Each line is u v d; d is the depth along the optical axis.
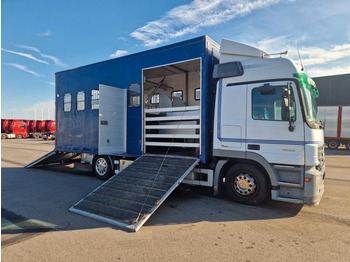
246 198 5.21
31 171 9.62
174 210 4.95
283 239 3.70
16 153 16.83
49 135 35.44
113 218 4.29
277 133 4.82
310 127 4.60
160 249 3.37
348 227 4.17
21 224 4.23
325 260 3.12
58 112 9.30
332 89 22.80
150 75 8.74
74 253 3.27
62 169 10.19
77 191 6.49
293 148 4.68
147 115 7.28
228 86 5.40
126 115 7.59
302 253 3.29
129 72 7.41
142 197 4.77
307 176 4.54
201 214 4.73
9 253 3.27
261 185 5.05
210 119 5.87
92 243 3.54
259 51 5.42
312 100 5.14
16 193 6.27
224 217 4.58
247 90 5.18
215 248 3.41
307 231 3.99
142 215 4.22
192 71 8.21
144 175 5.61
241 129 5.19
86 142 8.25
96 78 8.16
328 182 7.66
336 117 19.27
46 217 4.55
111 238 3.70
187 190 6.46
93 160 8.24
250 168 5.14
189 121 6.75
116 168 7.70
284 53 5.61
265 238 3.73
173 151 7.49
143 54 7.05
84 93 8.41
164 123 7.37
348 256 3.21
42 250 3.34
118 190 5.18
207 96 5.77
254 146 5.04
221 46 5.66
